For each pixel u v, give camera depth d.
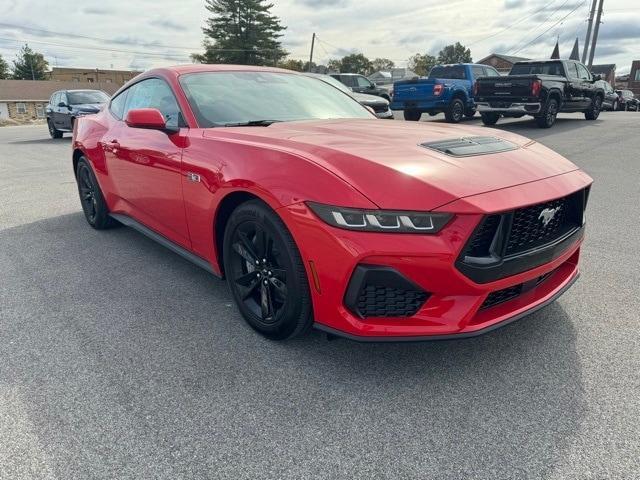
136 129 3.77
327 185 2.21
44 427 2.04
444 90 14.14
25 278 3.63
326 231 2.18
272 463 1.85
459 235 2.07
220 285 3.51
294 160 2.40
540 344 2.65
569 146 9.91
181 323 2.94
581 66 14.61
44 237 4.66
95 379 2.38
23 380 2.37
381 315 2.23
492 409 2.14
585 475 1.78
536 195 2.29
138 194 3.79
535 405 2.16
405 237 2.07
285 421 2.08
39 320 2.98
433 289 2.14
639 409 2.12
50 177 8.05
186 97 3.32
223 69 3.78
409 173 2.19
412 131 2.96
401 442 1.96
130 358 2.56
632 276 3.52
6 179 7.88
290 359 2.54
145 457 1.88
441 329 2.18
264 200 2.43
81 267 3.86
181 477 1.79
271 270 2.57
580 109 14.43
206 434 2.00
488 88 13.08
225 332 2.82
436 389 2.28
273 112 3.45
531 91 12.34
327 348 2.64
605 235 4.47
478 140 2.80
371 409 2.15
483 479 1.77
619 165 7.92
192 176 2.98
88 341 2.73
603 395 2.22
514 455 1.88
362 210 2.10
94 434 2.00
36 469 1.82
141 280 3.59
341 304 2.24
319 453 1.90
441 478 1.78
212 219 2.88
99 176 4.47
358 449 1.92
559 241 2.49
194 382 2.35
